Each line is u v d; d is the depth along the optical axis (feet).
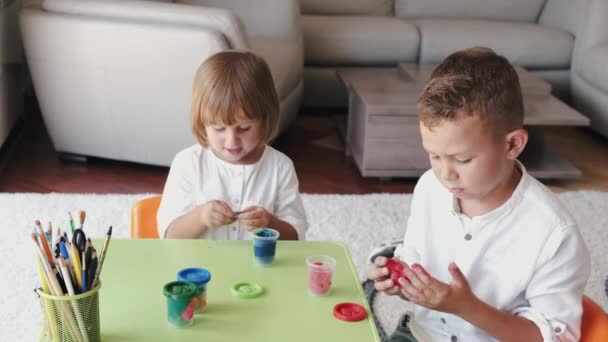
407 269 3.77
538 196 4.15
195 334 3.59
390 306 6.97
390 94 10.53
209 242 4.64
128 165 10.43
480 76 3.73
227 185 5.32
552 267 4.03
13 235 7.79
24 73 11.93
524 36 12.94
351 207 9.14
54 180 9.73
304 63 12.89
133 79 9.33
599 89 11.85
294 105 11.72
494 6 14.15
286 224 5.18
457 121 3.68
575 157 11.61
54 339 3.41
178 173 5.33
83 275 3.34
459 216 4.33
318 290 4.02
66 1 9.38
